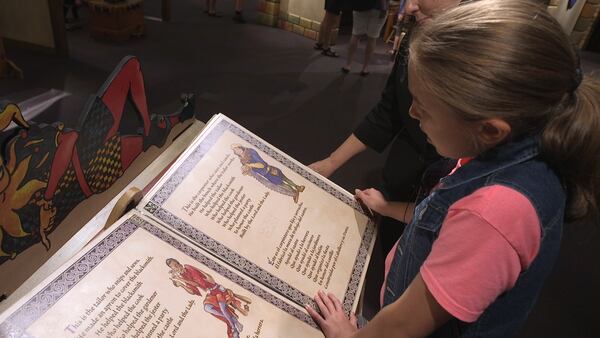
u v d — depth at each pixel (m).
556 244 0.62
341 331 0.82
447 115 0.58
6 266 0.76
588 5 7.26
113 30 4.04
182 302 0.74
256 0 6.29
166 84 3.60
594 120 0.56
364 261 1.03
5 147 0.72
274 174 1.07
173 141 1.24
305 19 5.30
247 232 0.92
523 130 0.58
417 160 1.39
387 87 1.41
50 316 0.65
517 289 0.64
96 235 0.82
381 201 1.13
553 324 2.21
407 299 0.63
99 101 0.90
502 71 0.51
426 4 1.18
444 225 0.61
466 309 0.57
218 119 1.10
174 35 4.56
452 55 0.53
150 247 0.79
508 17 0.52
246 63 4.32
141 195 0.86
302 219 1.02
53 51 3.62
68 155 0.84
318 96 3.95
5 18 3.56
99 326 0.66
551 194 0.59
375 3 4.09
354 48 4.42
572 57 0.54
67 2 4.22
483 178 0.61
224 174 1.00
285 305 0.84
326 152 3.18
